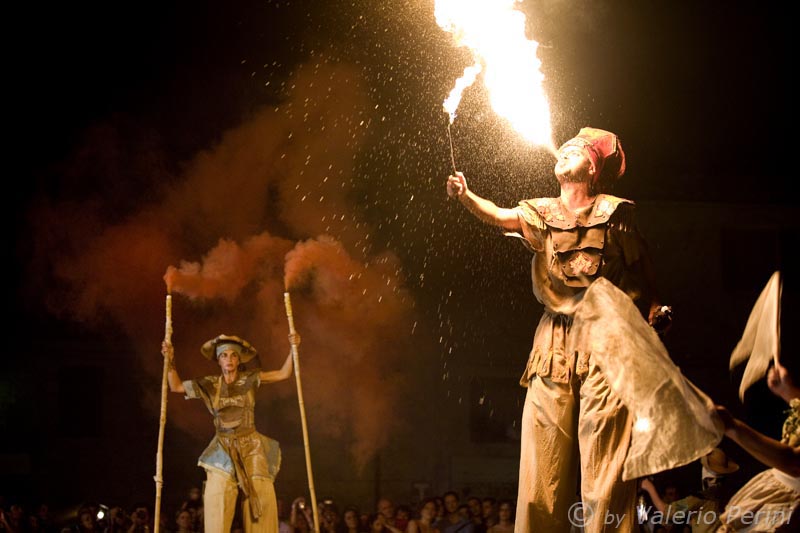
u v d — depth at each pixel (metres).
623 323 4.89
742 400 5.04
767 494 4.81
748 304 20.75
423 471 19.70
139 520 12.79
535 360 5.75
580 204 5.82
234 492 7.82
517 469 19.73
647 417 4.64
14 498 19.17
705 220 20.83
